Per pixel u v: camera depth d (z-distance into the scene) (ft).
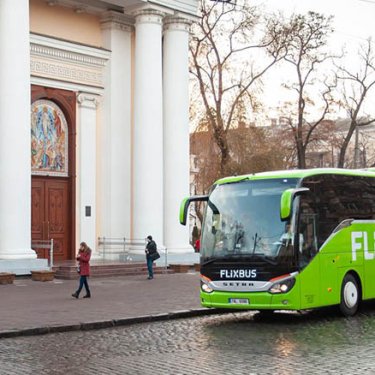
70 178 99.91
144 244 98.12
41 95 95.86
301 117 154.81
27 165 84.23
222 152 141.59
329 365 33.88
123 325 51.39
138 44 100.32
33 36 93.91
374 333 45.19
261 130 147.74
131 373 32.68
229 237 52.19
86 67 101.65
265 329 47.93
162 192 100.94
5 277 77.46
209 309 58.13
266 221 51.34
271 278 49.88
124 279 85.81
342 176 57.06
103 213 103.30
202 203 161.27
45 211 96.94
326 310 59.93
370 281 58.54
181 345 41.19
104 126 103.86
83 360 36.35
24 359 36.96
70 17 100.12
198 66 138.72
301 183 51.85
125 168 104.58
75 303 60.80
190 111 140.46
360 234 58.03
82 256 65.00
